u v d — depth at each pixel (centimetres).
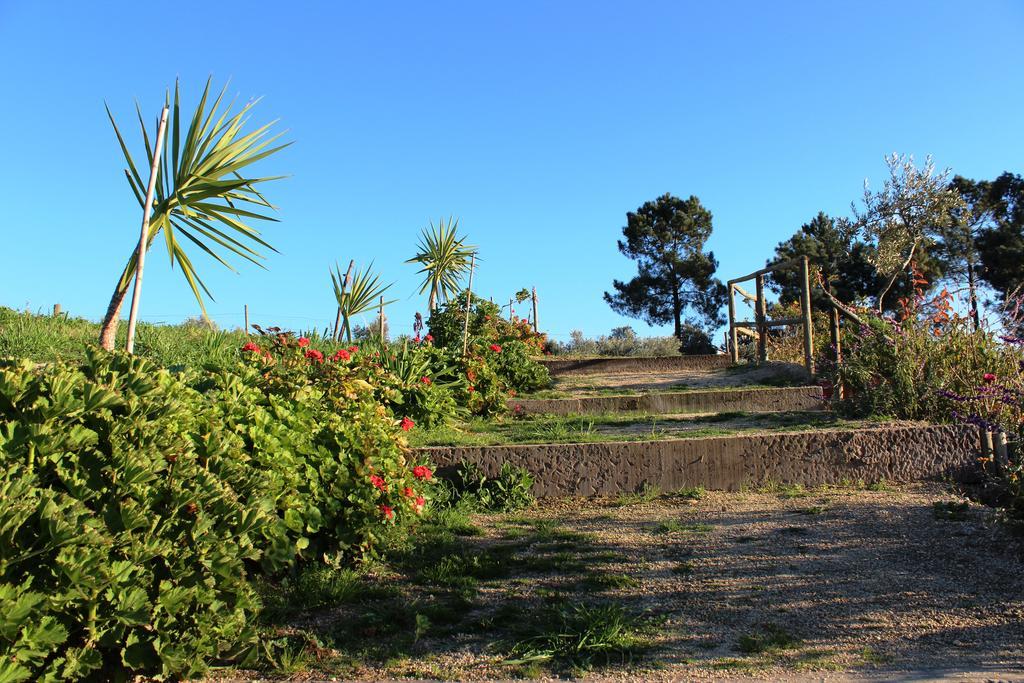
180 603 291
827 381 780
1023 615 365
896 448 595
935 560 433
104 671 289
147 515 299
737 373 1107
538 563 443
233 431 421
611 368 1213
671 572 429
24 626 246
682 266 3869
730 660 329
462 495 563
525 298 1627
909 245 1753
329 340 1019
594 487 582
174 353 886
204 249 497
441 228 1347
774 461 592
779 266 1072
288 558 402
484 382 865
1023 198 3088
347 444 468
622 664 328
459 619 376
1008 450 568
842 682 306
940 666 320
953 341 691
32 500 265
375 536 447
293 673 324
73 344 877
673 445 588
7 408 289
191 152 471
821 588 404
